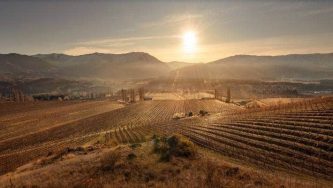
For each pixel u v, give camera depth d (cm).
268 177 2139
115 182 1934
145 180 1989
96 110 16212
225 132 5019
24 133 9938
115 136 6956
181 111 13125
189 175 2017
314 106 5356
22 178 2356
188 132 5684
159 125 7950
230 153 3716
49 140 8438
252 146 3841
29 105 19012
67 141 7575
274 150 3469
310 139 3438
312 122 4188
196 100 18488
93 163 2522
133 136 6412
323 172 2564
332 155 2842
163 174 2106
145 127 8031
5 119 13262
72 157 3297
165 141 2994
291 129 4116
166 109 14238
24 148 7594
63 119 12988
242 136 4484
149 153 2767
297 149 3291
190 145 2873
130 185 1842
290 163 2948
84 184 1920
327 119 4178
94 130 9394
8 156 6500
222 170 2188
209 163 2338
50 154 4481
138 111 13812
